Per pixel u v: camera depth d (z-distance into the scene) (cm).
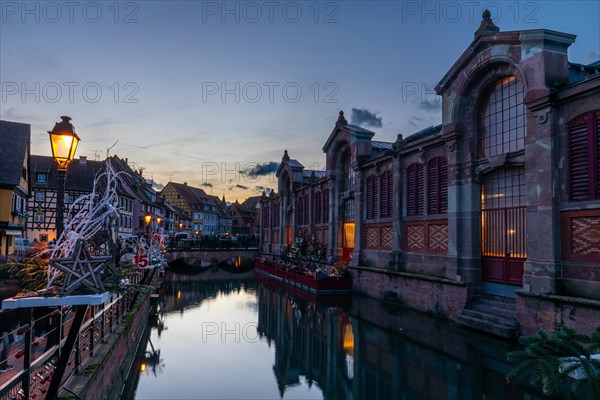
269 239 4769
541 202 1238
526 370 484
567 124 1199
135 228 4900
